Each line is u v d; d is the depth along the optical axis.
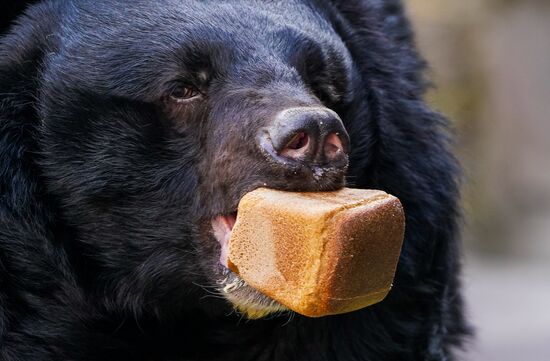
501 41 33.53
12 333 8.81
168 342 9.13
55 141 8.70
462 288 11.34
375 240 7.32
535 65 36.59
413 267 9.82
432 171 10.05
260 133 7.79
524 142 36.41
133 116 8.54
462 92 30.31
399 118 9.85
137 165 8.57
